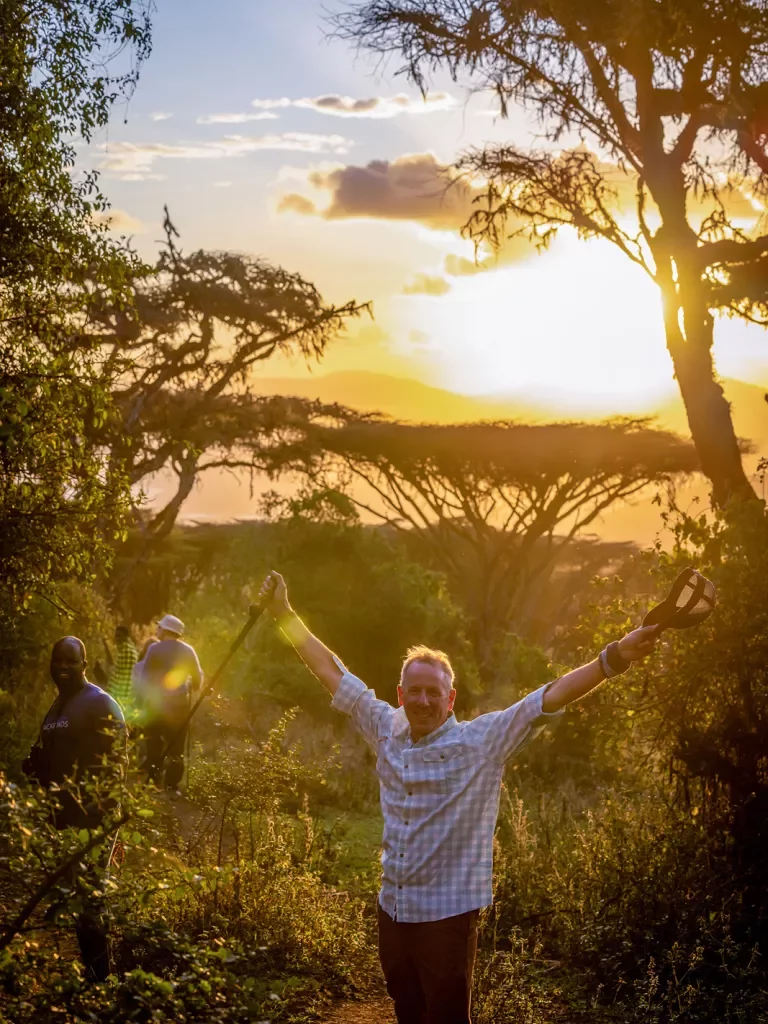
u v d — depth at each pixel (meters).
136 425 30.06
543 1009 5.85
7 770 9.66
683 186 15.02
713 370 14.83
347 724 15.76
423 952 3.90
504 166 17.64
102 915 3.71
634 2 13.34
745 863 7.14
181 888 3.98
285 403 37.72
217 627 18.41
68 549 8.09
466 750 3.98
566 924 6.86
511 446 37.94
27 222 7.62
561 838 8.73
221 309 32.72
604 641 8.33
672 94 14.92
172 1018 3.55
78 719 5.31
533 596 38.84
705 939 6.32
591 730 8.62
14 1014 3.43
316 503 20.47
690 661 7.57
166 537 34.00
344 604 19.08
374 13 16.17
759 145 15.21
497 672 20.30
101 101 7.70
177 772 10.23
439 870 3.93
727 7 13.23
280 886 6.83
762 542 7.61
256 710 15.59
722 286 14.51
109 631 13.66
